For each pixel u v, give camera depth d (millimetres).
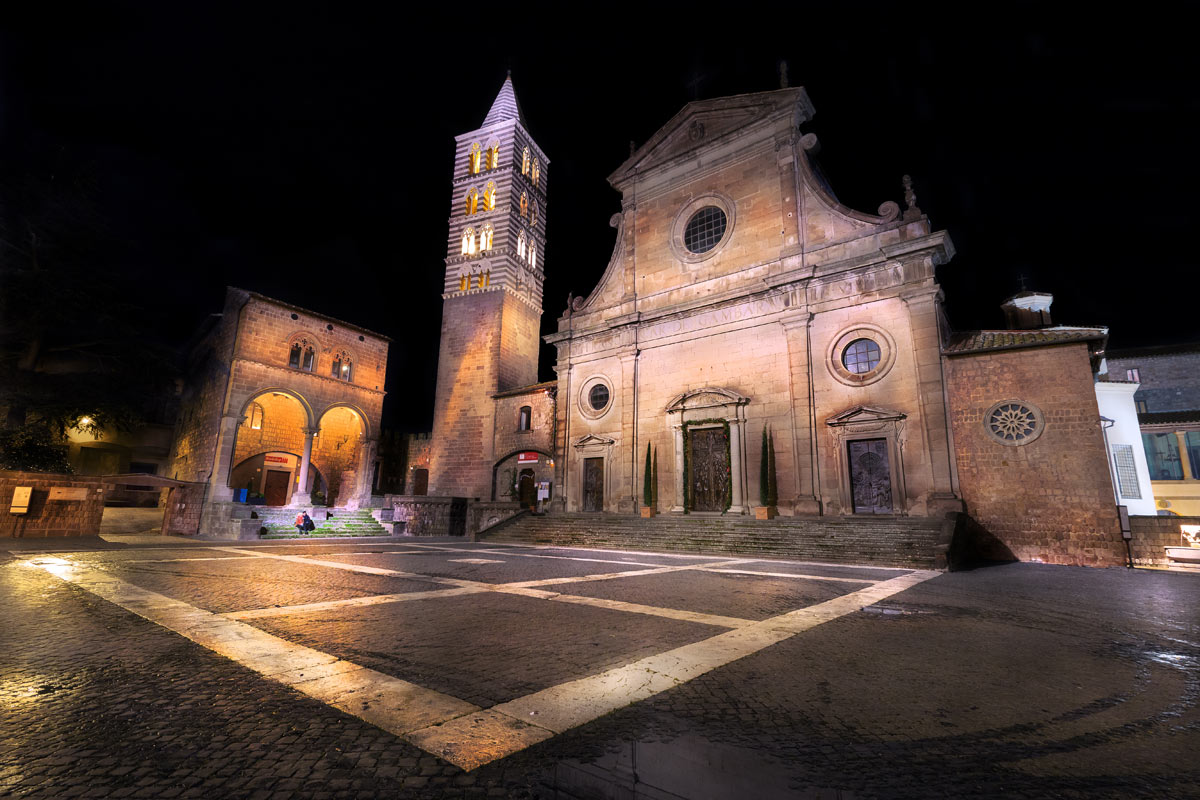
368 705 4324
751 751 3596
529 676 5082
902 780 3219
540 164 46156
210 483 29094
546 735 3805
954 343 20688
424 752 3523
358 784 3094
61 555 15922
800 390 22672
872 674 5254
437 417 38531
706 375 25672
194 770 3252
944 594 10047
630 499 26266
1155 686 4988
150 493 37906
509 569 13312
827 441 22000
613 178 31234
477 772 3256
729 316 25422
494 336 37844
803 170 24891
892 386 20781
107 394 30109
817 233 24031
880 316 21500
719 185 27422
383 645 6098
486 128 43688
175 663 5383
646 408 27328
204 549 19016
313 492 37500
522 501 33531
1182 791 3113
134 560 14734
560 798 2934
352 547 20969
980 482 18609
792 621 7492
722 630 6918
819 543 17500
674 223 28656
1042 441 17906
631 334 28312
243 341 30844
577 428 29734
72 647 5945
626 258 29938
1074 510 17141
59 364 33000
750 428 23922
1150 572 14250
